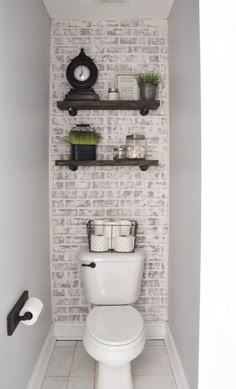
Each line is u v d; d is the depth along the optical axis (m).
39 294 2.21
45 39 2.40
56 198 2.61
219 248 0.91
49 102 2.57
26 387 1.85
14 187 1.64
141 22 2.60
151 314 2.68
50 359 2.41
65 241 2.63
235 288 0.91
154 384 2.15
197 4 1.68
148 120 2.62
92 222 2.57
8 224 1.54
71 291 2.65
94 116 2.61
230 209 0.90
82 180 2.62
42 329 2.29
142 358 2.43
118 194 2.63
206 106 0.88
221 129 0.88
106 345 1.83
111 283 2.37
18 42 1.70
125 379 1.98
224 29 0.87
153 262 2.66
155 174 2.63
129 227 2.51
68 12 2.50
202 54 0.88
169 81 2.56
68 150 2.60
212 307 0.93
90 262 2.35
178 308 2.22
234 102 0.88
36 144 2.13
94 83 2.50
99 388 1.97
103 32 2.60
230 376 0.94
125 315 2.13
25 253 1.85
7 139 1.52
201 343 0.94
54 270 2.63
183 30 2.04
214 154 0.89
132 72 2.61
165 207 2.64
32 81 2.01
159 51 2.61
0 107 1.43
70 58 2.59
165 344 2.62
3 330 1.46
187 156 1.94
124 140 2.62
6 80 1.51
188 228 1.92
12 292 1.60
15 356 1.65
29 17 1.93
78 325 2.66
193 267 1.80
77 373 2.25
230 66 0.88
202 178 0.89
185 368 2.01
